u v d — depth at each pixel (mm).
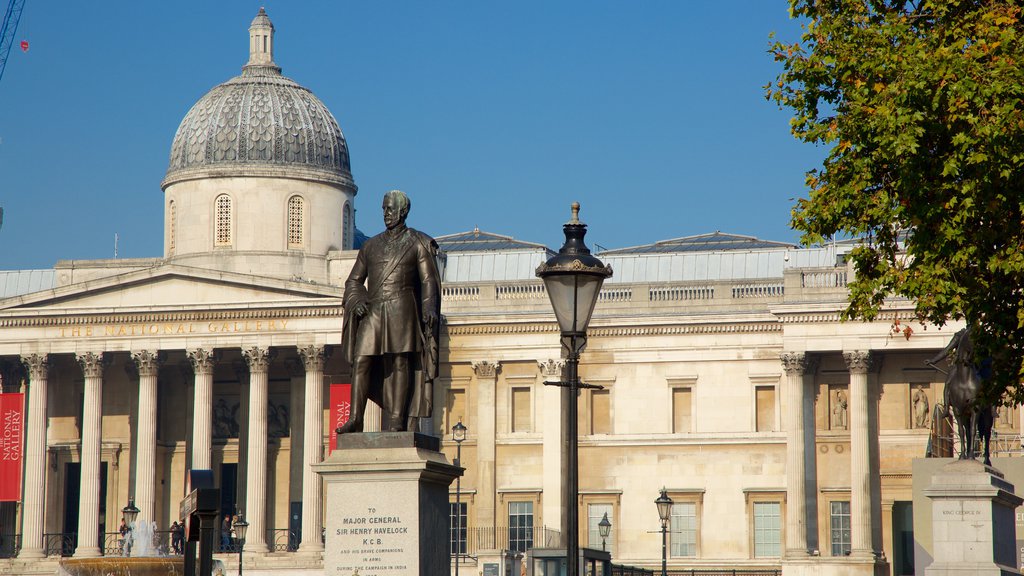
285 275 139125
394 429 39031
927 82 46344
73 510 139250
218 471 138250
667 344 128375
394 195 39750
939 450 88438
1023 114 44906
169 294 131375
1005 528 62281
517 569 117125
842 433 124000
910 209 48125
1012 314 47969
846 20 51094
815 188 52344
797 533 120938
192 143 141625
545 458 128750
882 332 120750
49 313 132500
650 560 126688
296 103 142875
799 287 123625
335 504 38156
